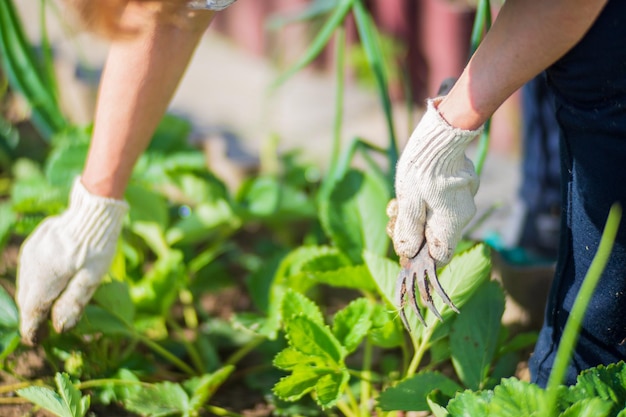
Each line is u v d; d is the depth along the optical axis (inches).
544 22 67.6
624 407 72.5
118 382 81.5
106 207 78.6
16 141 114.1
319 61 150.3
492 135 120.5
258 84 146.5
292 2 150.6
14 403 82.5
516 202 96.0
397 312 76.9
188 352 89.0
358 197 85.9
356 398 83.7
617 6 68.6
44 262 79.0
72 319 79.6
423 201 70.9
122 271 88.1
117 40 69.7
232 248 101.0
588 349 74.9
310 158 116.3
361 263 84.2
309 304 80.0
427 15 129.0
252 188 96.3
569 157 72.6
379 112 132.6
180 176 94.7
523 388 72.1
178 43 76.9
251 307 95.4
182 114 133.3
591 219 72.5
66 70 132.0
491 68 68.8
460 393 73.3
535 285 86.4
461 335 79.8
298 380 77.8
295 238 102.3
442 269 79.7
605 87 69.8
